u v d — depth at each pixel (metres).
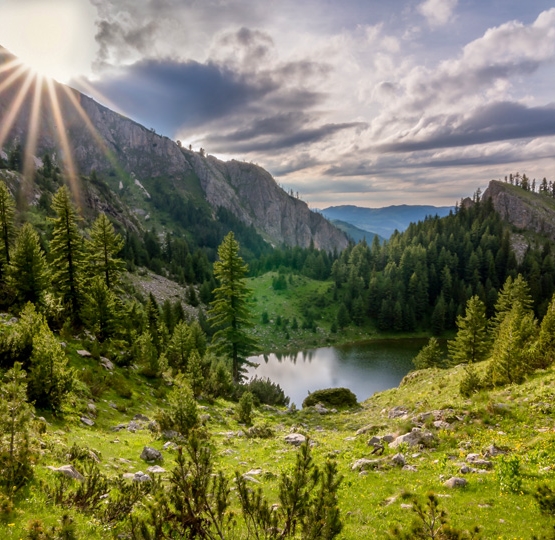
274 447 20.73
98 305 35.53
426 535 7.08
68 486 10.38
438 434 17.47
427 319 142.12
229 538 7.56
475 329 60.38
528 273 146.00
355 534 9.81
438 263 152.50
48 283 34.97
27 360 20.69
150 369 34.50
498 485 11.79
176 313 79.06
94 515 9.33
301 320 146.38
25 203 137.75
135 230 193.75
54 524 8.20
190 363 38.00
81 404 21.66
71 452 13.40
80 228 136.12
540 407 17.44
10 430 9.84
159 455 16.33
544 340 30.06
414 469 14.36
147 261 151.88
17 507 8.64
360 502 12.03
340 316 140.25
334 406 37.62
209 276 162.75
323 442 21.45
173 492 7.40
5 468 9.58
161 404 29.66
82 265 39.31
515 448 14.54
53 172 173.88
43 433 14.60
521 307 62.00
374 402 37.38
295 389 80.56
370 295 145.50
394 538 7.63
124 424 21.80
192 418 21.28
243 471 16.00
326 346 128.38
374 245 183.12
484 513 10.15
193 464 7.70
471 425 17.69
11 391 10.26
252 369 99.50
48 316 33.44
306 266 190.88
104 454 15.66
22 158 173.62
